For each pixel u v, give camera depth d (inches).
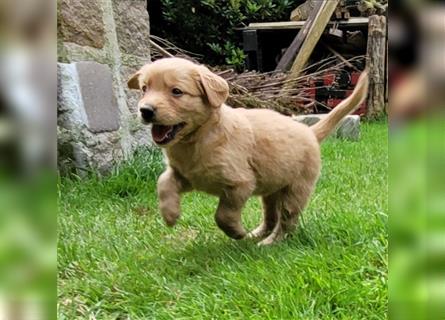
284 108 313.0
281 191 124.0
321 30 359.3
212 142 111.4
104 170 183.0
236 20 418.3
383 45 394.3
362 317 77.6
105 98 189.3
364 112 398.6
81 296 92.2
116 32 203.0
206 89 107.8
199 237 125.6
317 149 126.2
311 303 81.4
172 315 81.9
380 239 102.0
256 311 81.6
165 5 405.1
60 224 126.6
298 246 110.3
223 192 115.0
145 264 106.3
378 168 209.5
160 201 117.3
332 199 151.6
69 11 177.5
